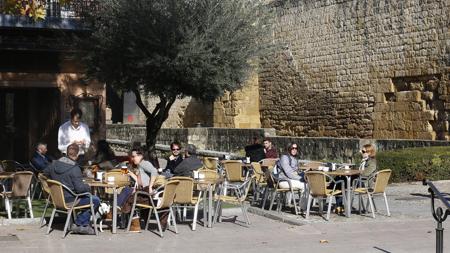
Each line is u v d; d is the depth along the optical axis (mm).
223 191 14875
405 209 14820
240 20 17453
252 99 35156
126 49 17047
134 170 12703
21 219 12695
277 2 33969
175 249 10500
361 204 14172
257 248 10609
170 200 11797
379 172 13586
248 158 17438
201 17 17047
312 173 13172
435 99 25203
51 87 19328
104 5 17266
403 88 26766
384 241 11164
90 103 19594
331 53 30453
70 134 15188
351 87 29266
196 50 16562
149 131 18578
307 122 32094
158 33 16750
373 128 28016
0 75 18797
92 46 17391
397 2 26844
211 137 33438
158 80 17266
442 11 24766
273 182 14133
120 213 12328
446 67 24594
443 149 20438
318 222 12992
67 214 11586
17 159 20500
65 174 11375
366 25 28422
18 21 16859
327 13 30703
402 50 26562
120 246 10641
